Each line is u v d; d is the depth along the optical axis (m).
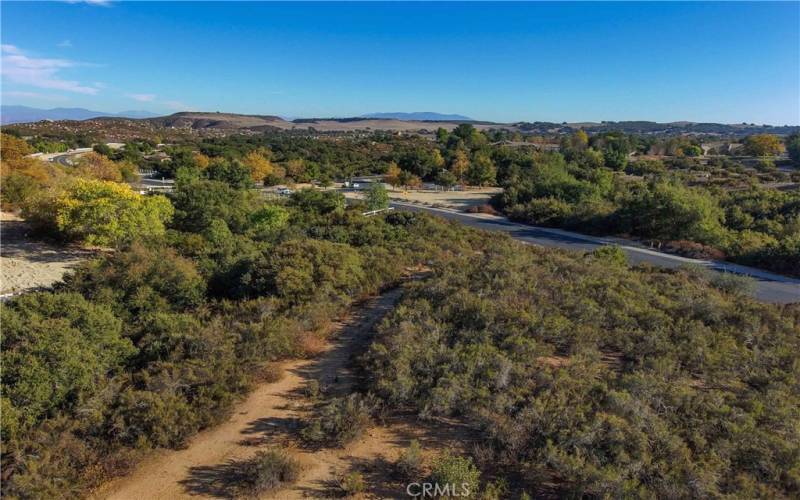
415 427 8.11
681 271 17.92
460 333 10.73
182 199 25.52
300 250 15.55
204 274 15.35
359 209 31.53
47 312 10.39
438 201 45.53
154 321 11.58
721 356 9.95
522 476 6.91
